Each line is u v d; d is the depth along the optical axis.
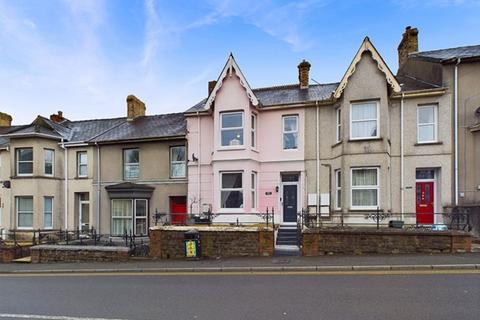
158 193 20.39
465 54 16.69
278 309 7.07
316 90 19.72
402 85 17.73
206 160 19.17
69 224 21.98
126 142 21.02
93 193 21.61
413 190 16.28
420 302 7.22
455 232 12.31
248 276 10.41
